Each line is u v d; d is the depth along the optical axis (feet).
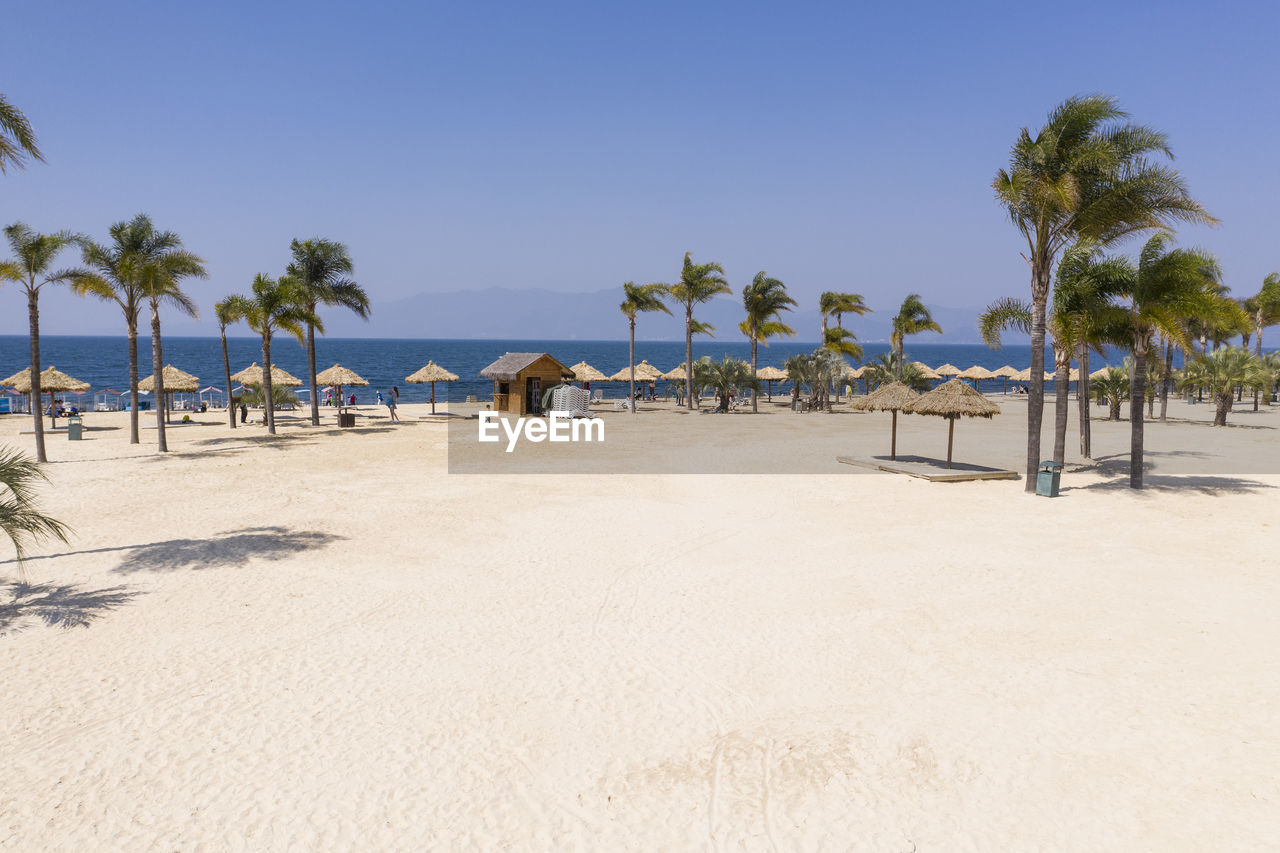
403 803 18.78
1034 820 17.89
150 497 55.31
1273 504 52.70
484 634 29.84
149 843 17.15
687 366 149.89
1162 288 55.52
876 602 33.09
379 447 86.58
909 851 16.89
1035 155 55.31
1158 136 53.83
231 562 39.04
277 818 18.11
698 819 18.16
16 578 36.14
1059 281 60.90
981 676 25.58
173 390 121.60
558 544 43.24
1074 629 29.60
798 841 17.30
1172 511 50.67
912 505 53.47
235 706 23.68
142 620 30.91
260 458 76.33
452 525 47.55
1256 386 114.01
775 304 156.76
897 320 165.07
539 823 18.03
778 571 37.93
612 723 22.80
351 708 23.65
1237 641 28.25
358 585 35.73
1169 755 20.52
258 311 100.58
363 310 114.42
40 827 17.65
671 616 31.78
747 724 22.68
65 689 24.72
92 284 79.46
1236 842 16.96
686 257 150.10
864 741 21.54
